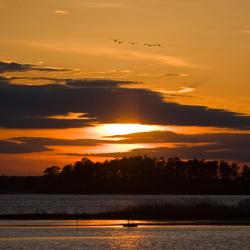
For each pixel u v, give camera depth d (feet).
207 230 534.37
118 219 650.84
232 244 451.12
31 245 435.12
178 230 534.37
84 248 425.69
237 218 655.76
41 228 542.16
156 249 426.51
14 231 515.09
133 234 501.15
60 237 478.18
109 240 466.29
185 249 427.33
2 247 424.87
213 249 427.74
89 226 566.36
